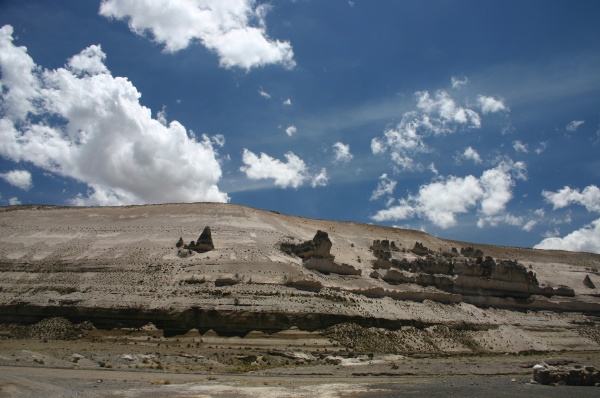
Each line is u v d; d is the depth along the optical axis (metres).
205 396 44.31
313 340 76.69
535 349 101.50
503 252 173.25
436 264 122.62
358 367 67.38
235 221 119.50
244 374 58.62
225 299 80.38
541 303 127.38
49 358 59.38
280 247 105.75
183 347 72.00
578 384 60.91
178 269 90.31
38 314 80.75
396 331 87.38
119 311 78.31
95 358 62.06
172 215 123.56
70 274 90.62
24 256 98.62
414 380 60.47
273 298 82.31
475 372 69.19
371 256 125.56
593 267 176.25
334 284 96.06
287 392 48.03
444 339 92.06
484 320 107.38
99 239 106.81
